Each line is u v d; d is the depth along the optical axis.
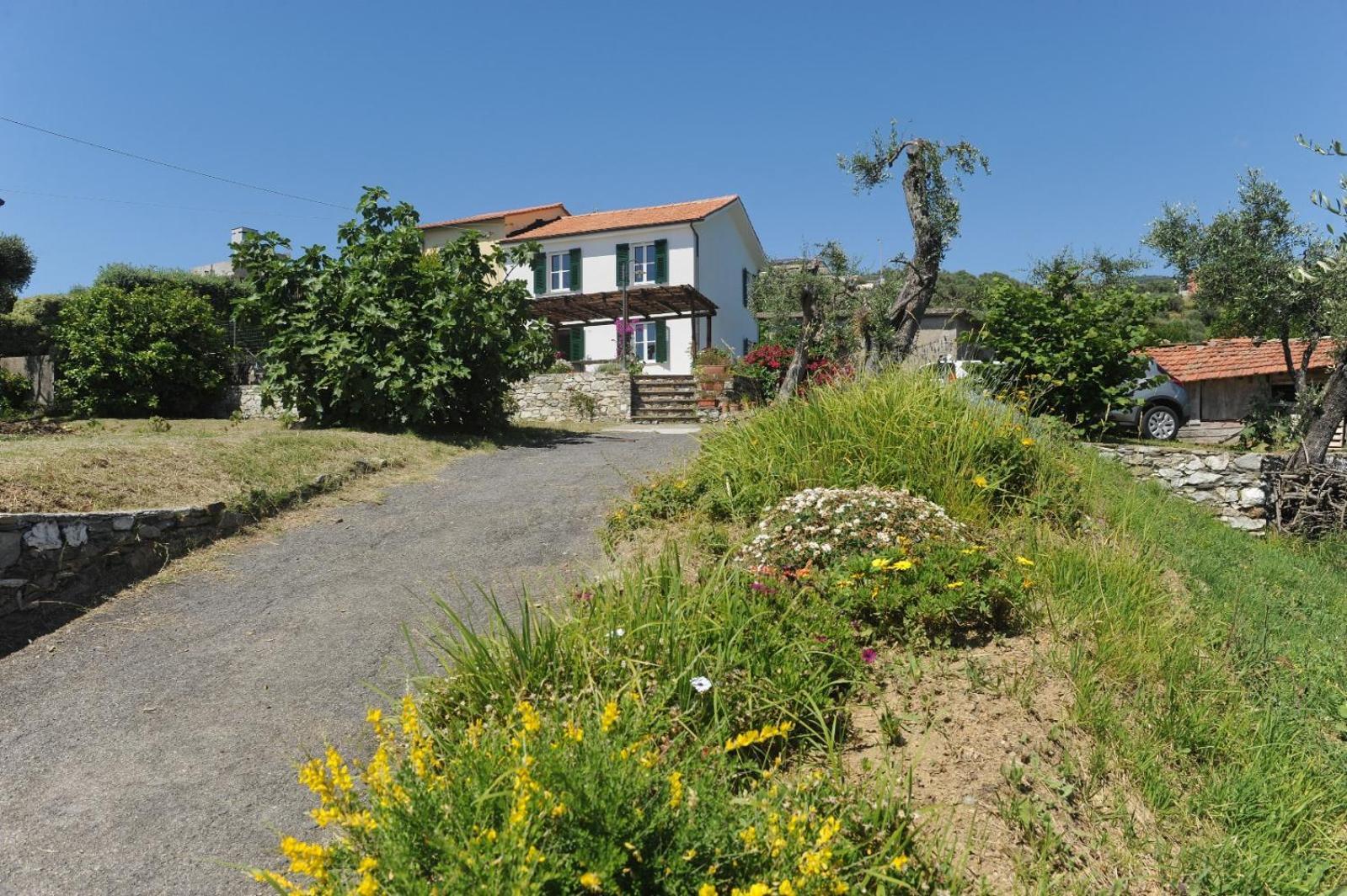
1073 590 4.68
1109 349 10.42
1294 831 3.21
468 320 12.19
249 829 3.14
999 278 11.57
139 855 2.99
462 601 5.54
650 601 3.82
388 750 2.76
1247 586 6.17
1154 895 2.79
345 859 2.17
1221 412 19.44
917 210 11.48
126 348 18.56
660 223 28.81
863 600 4.16
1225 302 13.15
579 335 29.56
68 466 6.75
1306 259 11.33
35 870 2.92
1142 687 3.94
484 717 3.21
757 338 36.28
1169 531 6.99
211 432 12.15
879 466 6.22
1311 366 17.89
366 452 9.98
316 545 6.86
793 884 2.15
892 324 11.80
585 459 10.78
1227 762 3.56
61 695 4.30
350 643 4.90
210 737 3.84
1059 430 7.84
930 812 2.85
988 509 6.03
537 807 2.13
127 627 5.20
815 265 13.50
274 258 12.45
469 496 8.62
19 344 21.77
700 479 6.86
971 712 3.57
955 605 4.11
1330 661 4.88
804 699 3.37
